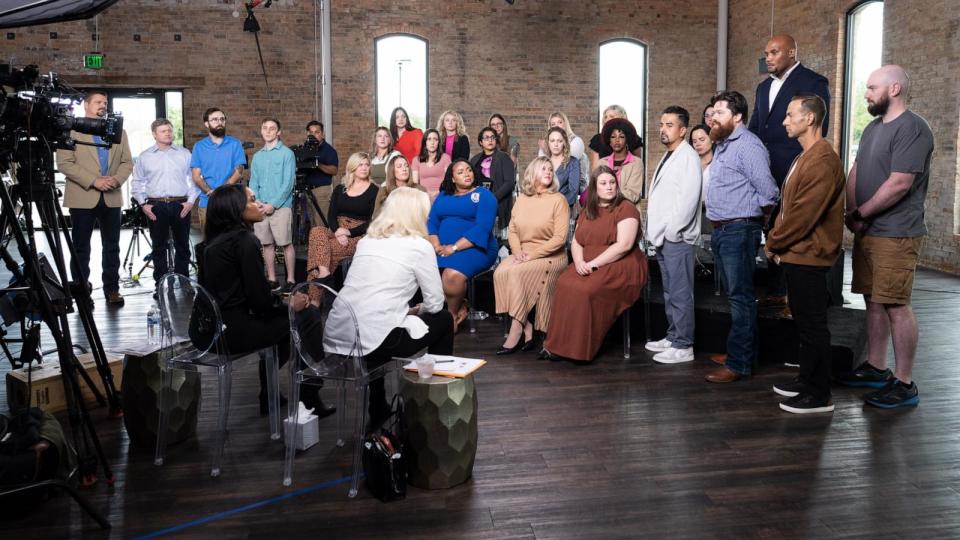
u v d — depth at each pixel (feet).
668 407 12.60
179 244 22.11
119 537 8.48
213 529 8.64
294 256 23.27
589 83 38.83
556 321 15.34
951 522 8.57
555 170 19.81
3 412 12.41
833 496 9.25
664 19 38.96
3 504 8.96
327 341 10.11
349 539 8.38
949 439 10.98
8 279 24.45
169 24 36.40
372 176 24.54
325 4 36.47
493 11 37.86
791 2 33.68
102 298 22.02
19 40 35.50
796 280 12.05
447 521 8.77
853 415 12.03
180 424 11.36
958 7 24.56
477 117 38.22
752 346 13.99
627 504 9.14
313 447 11.12
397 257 10.56
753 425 11.69
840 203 11.76
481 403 12.94
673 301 15.30
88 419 9.77
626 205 15.38
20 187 10.03
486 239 17.35
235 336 10.63
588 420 12.04
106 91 37.14
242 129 37.35
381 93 38.04
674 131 14.80
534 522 8.72
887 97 11.75
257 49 36.96
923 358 15.10
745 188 13.44
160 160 21.71
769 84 16.06
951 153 25.21
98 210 20.84
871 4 29.66
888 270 12.05
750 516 8.79
